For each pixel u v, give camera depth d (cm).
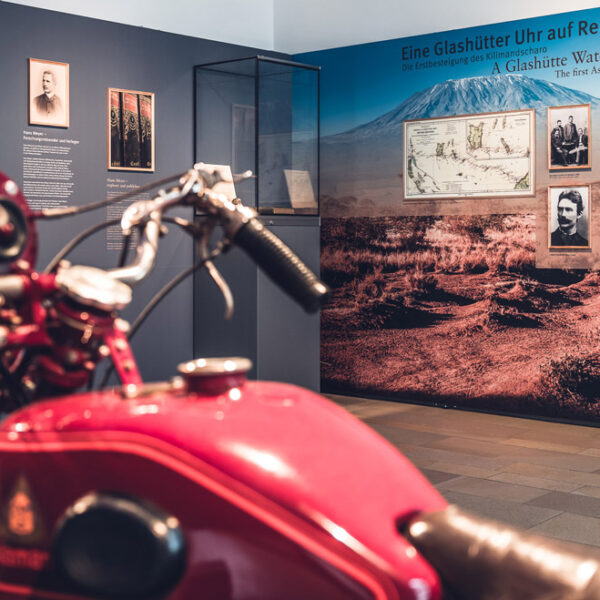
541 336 674
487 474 508
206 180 159
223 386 125
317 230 746
